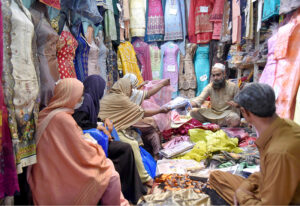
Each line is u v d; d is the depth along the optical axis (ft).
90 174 4.75
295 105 7.33
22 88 4.57
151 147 10.02
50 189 4.66
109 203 5.18
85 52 9.39
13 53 4.46
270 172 3.70
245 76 12.49
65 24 8.08
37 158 4.76
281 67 7.80
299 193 3.76
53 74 6.70
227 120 10.48
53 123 4.78
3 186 3.97
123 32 14.39
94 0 9.43
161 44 17.08
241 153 7.99
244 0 10.91
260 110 3.85
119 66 14.53
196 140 9.25
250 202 4.26
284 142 3.69
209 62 16.24
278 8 8.54
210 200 5.28
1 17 4.00
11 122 4.14
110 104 8.33
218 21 15.33
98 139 6.22
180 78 16.70
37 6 6.54
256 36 10.81
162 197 5.55
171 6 16.06
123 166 6.48
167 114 10.12
